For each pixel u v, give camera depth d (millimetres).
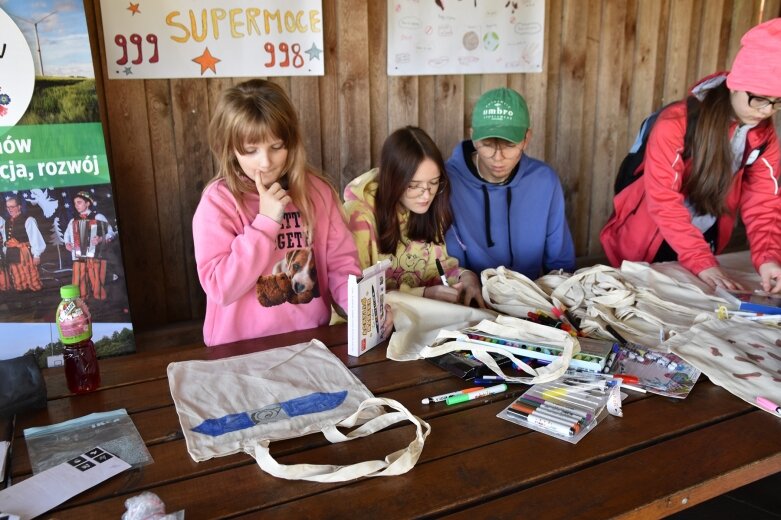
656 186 1938
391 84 2787
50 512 875
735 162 1940
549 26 3078
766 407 1138
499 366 1292
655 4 3316
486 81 3016
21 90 1831
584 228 3490
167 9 2279
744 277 1877
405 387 1230
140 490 922
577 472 962
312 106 2621
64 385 1247
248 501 895
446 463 980
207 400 1164
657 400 1176
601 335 1417
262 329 1608
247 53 2439
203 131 2455
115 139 2318
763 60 1633
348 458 994
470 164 2029
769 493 1762
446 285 1723
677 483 935
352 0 2598
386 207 1767
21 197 1855
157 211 2449
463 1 2822
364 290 1367
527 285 1648
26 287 1881
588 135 3357
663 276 1726
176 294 2566
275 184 1457
